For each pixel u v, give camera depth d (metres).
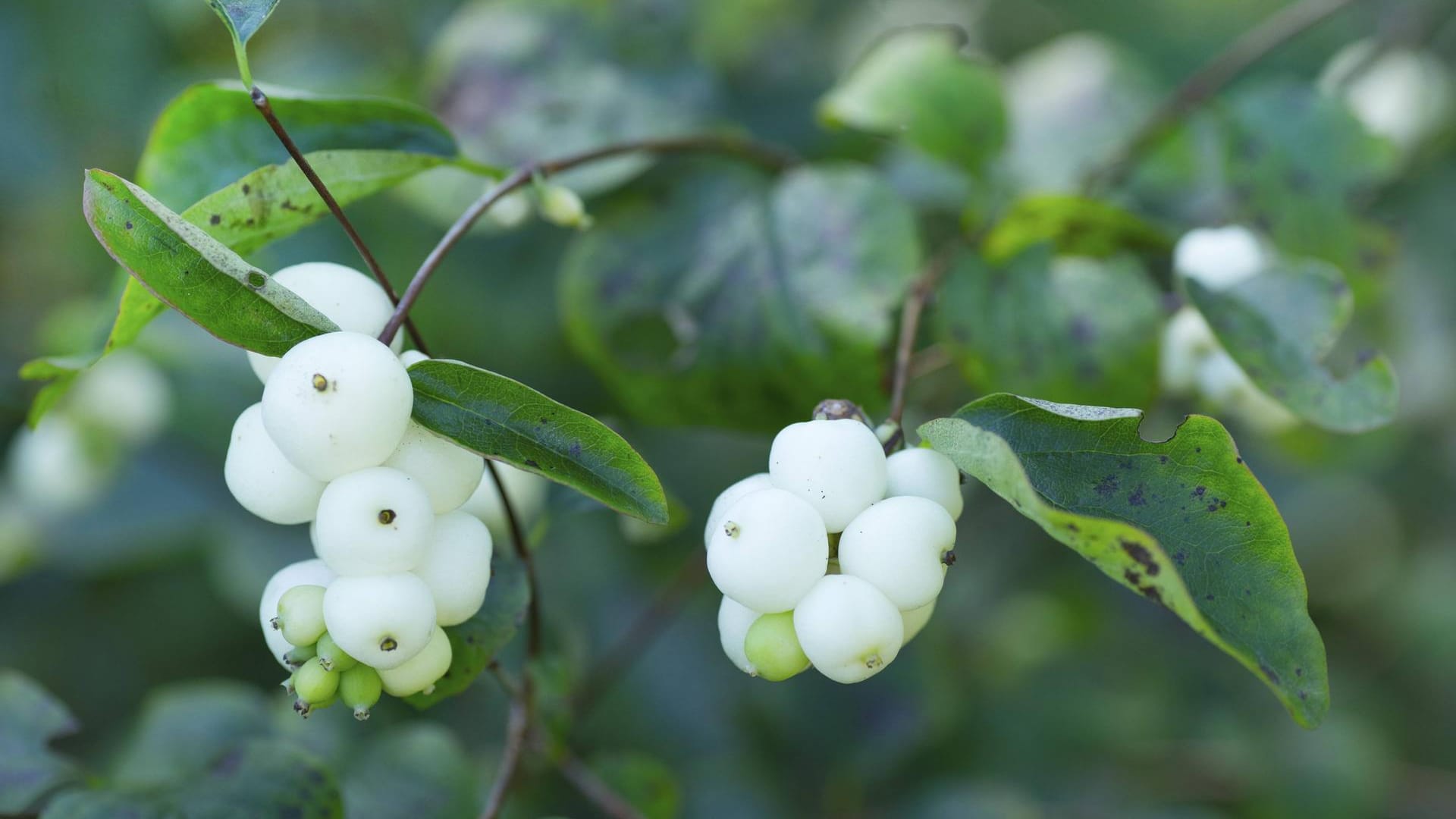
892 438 0.40
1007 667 0.74
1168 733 0.74
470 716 0.60
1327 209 0.49
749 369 0.47
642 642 0.53
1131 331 0.46
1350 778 0.73
